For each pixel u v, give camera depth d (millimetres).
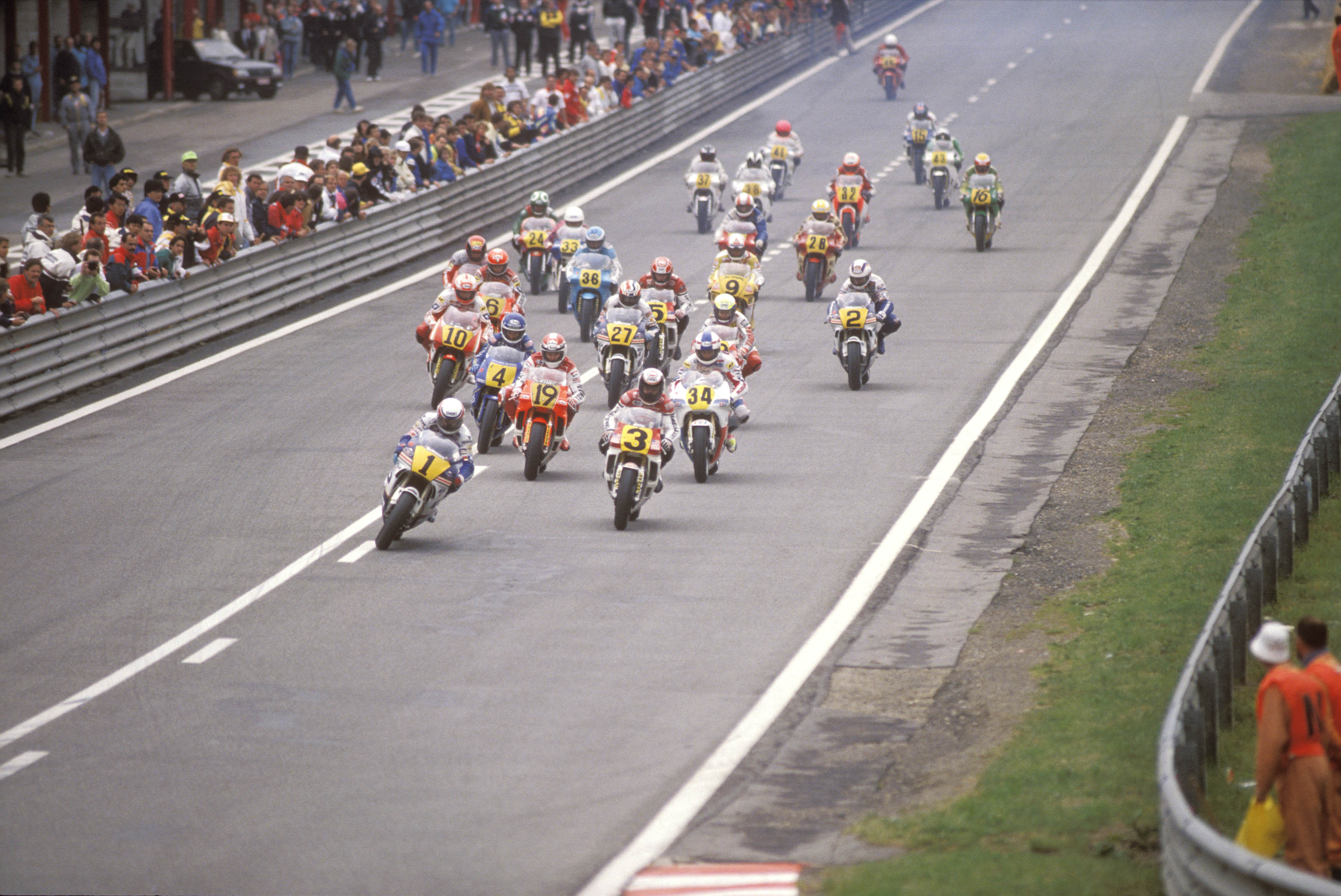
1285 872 24938
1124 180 143750
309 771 38906
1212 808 35531
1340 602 49719
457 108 181250
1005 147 163125
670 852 34750
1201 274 108125
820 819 36625
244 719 42094
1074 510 62125
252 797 37344
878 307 83375
